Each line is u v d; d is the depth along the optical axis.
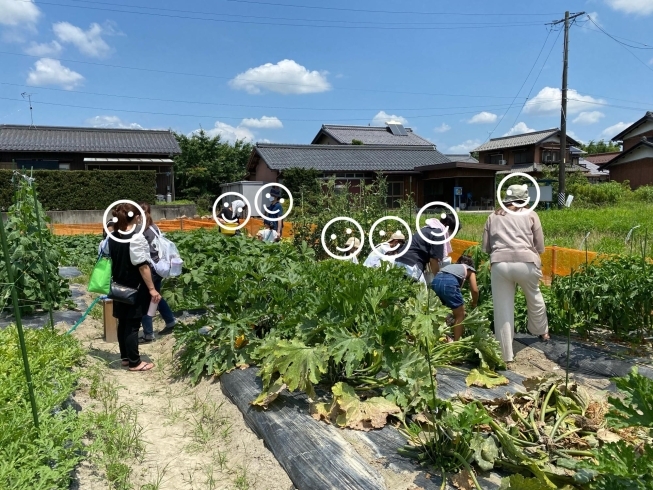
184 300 6.86
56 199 27.05
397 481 2.83
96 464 3.19
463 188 35.31
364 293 4.04
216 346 4.88
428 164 34.97
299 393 4.02
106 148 31.88
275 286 4.85
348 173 32.50
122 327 5.20
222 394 4.36
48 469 2.58
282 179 30.50
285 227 14.45
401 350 3.95
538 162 44.72
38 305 6.98
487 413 2.99
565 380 3.39
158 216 28.39
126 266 5.04
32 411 2.96
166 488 3.13
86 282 9.76
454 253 9.01
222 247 8.20
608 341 5.29
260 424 3.63
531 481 2.41
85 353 5.13
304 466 3.04
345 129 48.56
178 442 3.72
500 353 4.61
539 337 5.42
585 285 5.34
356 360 3.79
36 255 6.68
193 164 41.75
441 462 2.88
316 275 4.80
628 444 2.83
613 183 36.31
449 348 4.58
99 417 3.48
